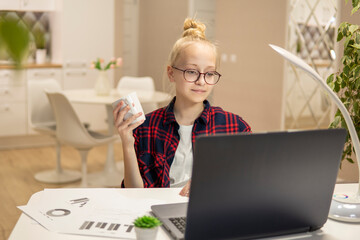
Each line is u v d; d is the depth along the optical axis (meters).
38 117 4.43
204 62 1.56
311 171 1.09
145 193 1.46
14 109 5.50
